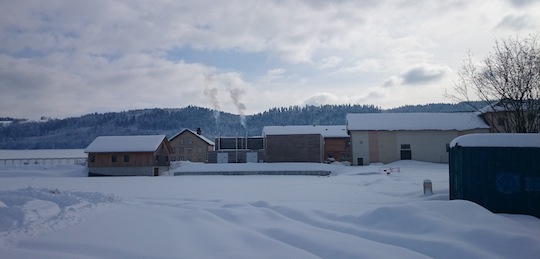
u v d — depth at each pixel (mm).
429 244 7199
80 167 54094
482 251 6691
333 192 18125
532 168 10609
